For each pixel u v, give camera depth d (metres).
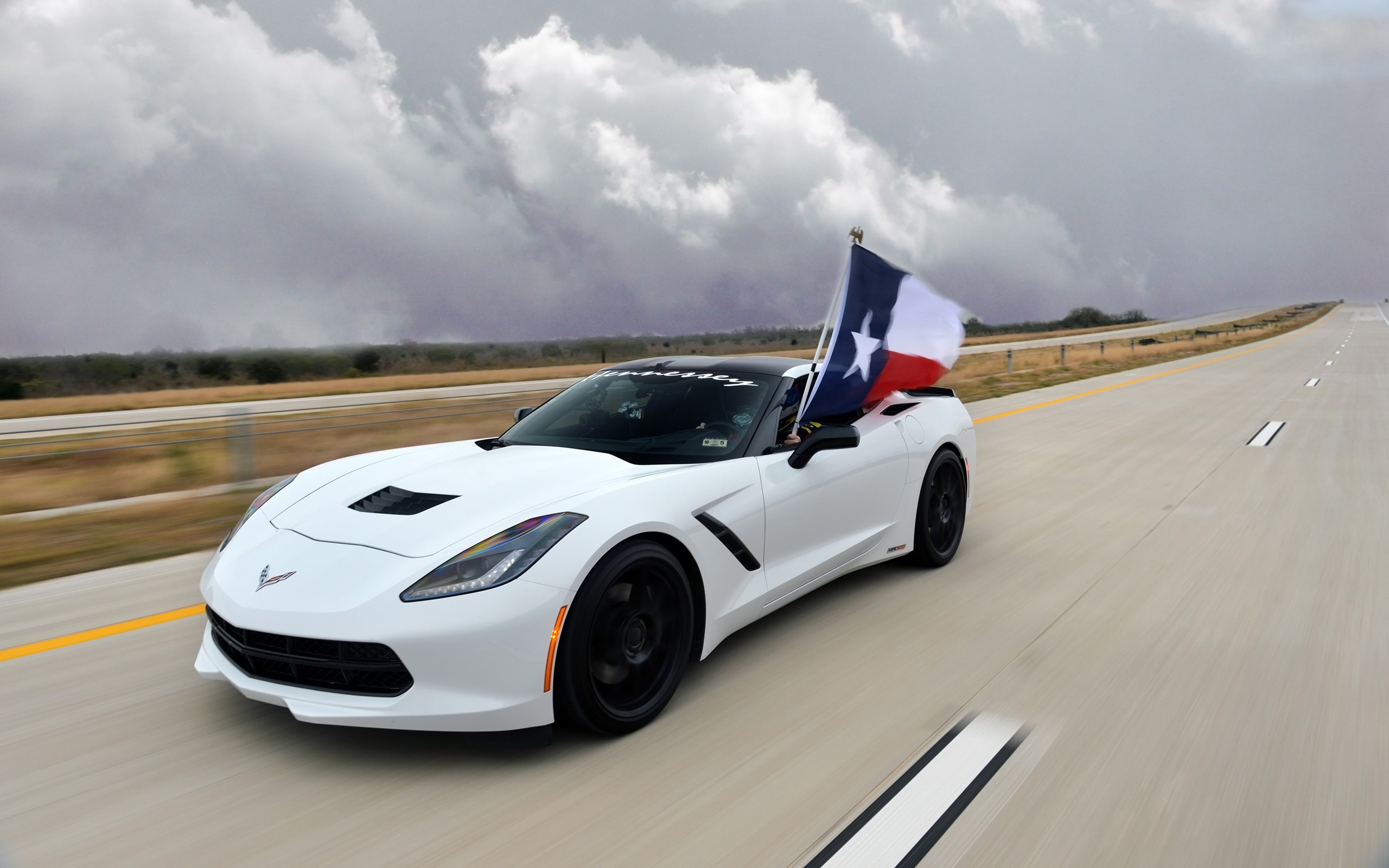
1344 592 4.31
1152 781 2.46
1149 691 3.09
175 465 9.44
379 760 2.57
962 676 3.23
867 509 4.05
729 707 2.95
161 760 2.57
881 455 4.15
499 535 2.59
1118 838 2.17
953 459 4.83
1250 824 2.24
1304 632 3.73
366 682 2.47
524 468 3.17
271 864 2.06
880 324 4.26
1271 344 48.59
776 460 3.52
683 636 2.93
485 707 2.43
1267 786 2.44
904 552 4.45
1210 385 19.61
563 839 2.16
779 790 2.40
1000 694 3.07
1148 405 14.66
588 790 2.40
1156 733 2.76
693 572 3.03
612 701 2.71
